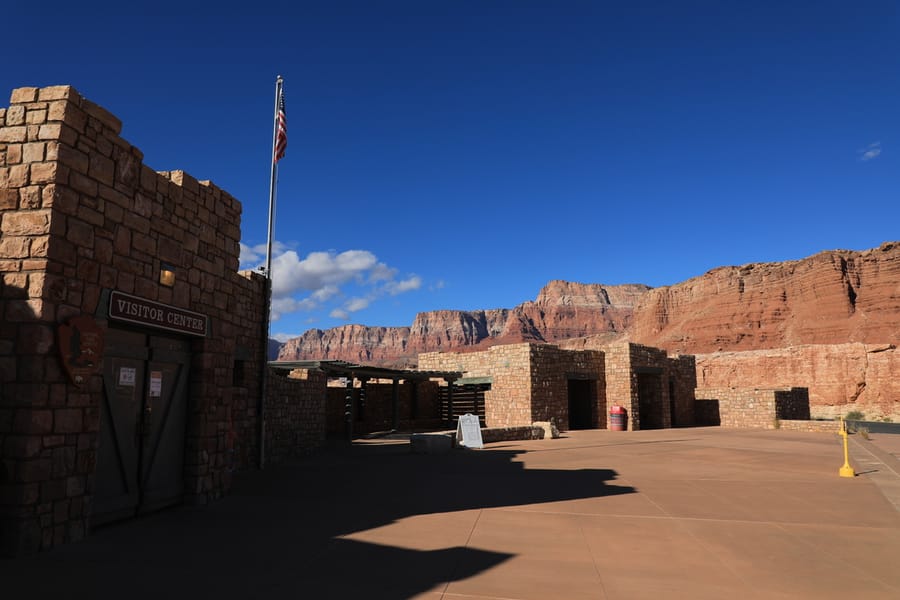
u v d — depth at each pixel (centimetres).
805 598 483
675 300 15738
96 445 672
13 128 641
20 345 599
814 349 9188
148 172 785
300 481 1157
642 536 704
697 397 3784
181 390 872
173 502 850
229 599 457
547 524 765
